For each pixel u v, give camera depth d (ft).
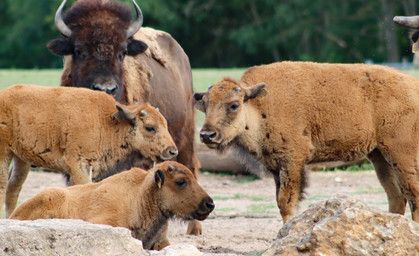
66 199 43.75
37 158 50.49
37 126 50.06
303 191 53.78
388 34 260.42
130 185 44.98
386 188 55.52
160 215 45.27
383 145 53.47
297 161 53.26
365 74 54.24
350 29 265.75
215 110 52.39
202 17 284.61
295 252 35.50
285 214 53.11
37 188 82.07
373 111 53.47
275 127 53.36
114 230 37.88
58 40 58.65
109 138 51.03
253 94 52.90
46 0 286.46
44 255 36.37
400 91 53.16
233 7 289.74
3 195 50.72
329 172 89.66
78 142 49.88
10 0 289.33
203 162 92.58
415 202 52.80
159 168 45.24
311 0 265.13
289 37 273.13
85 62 57.31
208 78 154.20
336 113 53.36
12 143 50.49
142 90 61.00
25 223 37.91
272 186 86.33
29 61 290.76
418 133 53.16
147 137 51.47
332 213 37.24
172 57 70.64
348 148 53.93
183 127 68.90
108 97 52.21
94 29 57.72
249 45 276.41
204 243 55.42
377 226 35.35
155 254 37.76
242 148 54.44
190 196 44.73
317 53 272.92
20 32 285.84
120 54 58.18
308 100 53.62
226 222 65.41
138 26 60.23
